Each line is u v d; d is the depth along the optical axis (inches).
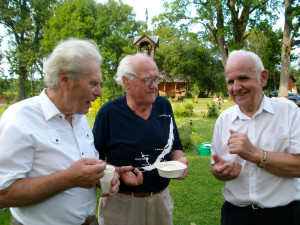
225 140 69.8
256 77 61.7
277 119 63.1
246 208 65.8
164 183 77.8
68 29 1178.6
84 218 57.8
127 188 74.4
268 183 62.5
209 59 1368.1
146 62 72.2
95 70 54.2
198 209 139.9
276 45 748.0
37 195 46.6
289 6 658.2
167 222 79.8
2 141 45.8
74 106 54.9
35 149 49.6
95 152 66.8
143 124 74.9
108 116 76.4
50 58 52.4
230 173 62.1
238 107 67.6
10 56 1193.4
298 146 58.2
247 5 678.5
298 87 1642.5
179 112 586.2
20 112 49.4
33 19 1219.9
